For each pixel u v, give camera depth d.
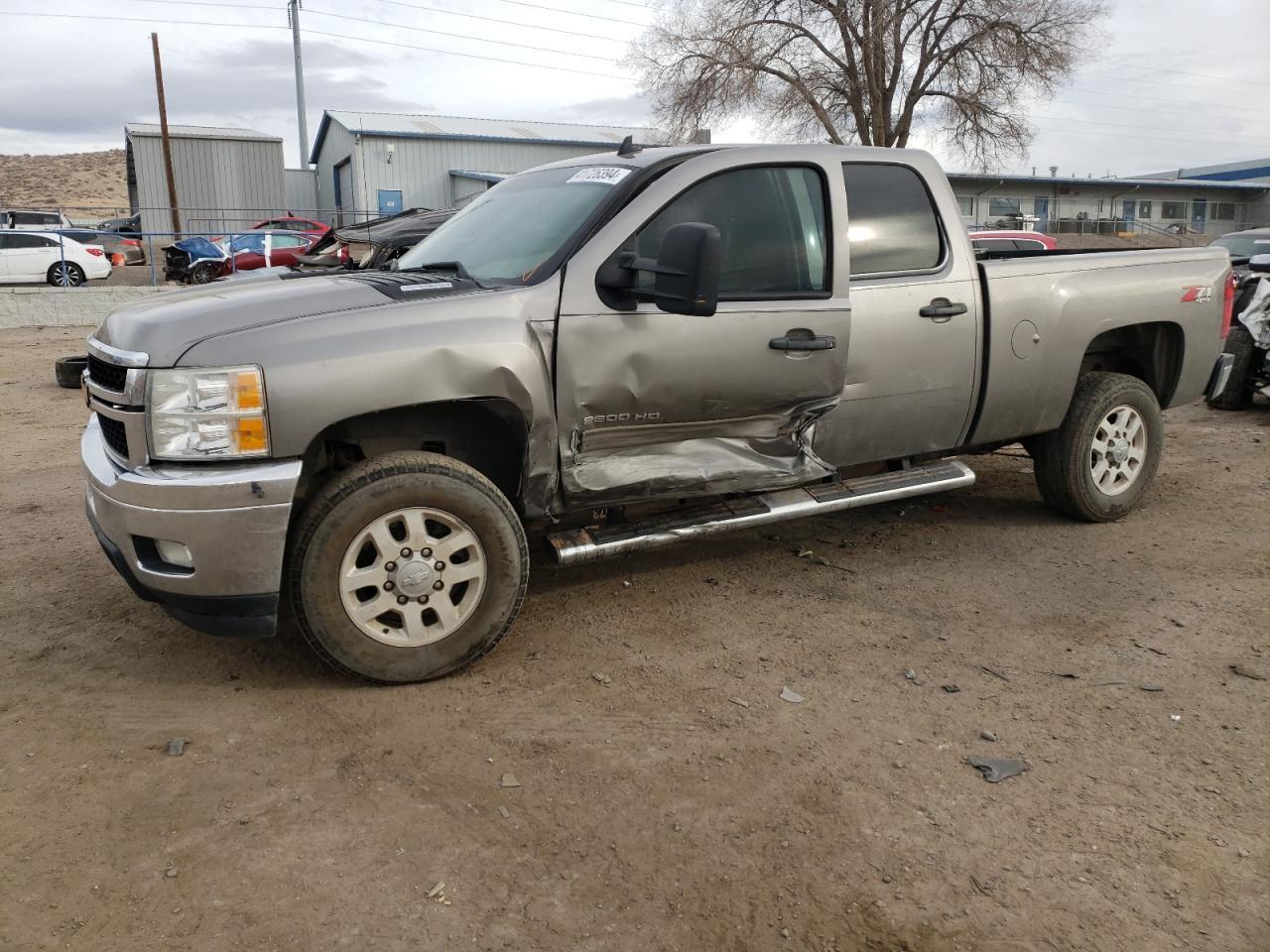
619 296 3.64
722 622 4.09
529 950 2.23
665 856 2.56
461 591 3.62
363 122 37.34
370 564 3.50
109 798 2.79
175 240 25.73
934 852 2.58
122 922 2.30
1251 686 3.50
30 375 12.07
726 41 33.75
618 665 3.67
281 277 4.19
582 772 2.94
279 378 3.14
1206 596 4.34
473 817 2.71
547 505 3.73
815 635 3.96
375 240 7.86
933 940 2.28
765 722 3.25
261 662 3.69
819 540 5.16
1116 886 2.45
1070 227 41.84
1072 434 5.14
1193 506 5.75
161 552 3.23
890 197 4.42
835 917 2.35
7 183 75.44
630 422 3.77
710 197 3.93
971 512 5.67
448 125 38.75
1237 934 2.29
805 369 4.04
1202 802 2.80
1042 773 2.95
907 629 4.02
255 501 3.15
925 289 4.42
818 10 34.03
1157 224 45.16
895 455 4.56
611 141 40.59
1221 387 5.66
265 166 36.72
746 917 2.34
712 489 4.02
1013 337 4.69
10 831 2.64
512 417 3.57
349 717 3.26
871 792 2.84
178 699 3.40
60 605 4.27
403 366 3.28
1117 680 3.55
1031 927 2.31
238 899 2.38
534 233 3.96
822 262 4.15
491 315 3.46
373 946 2.23
